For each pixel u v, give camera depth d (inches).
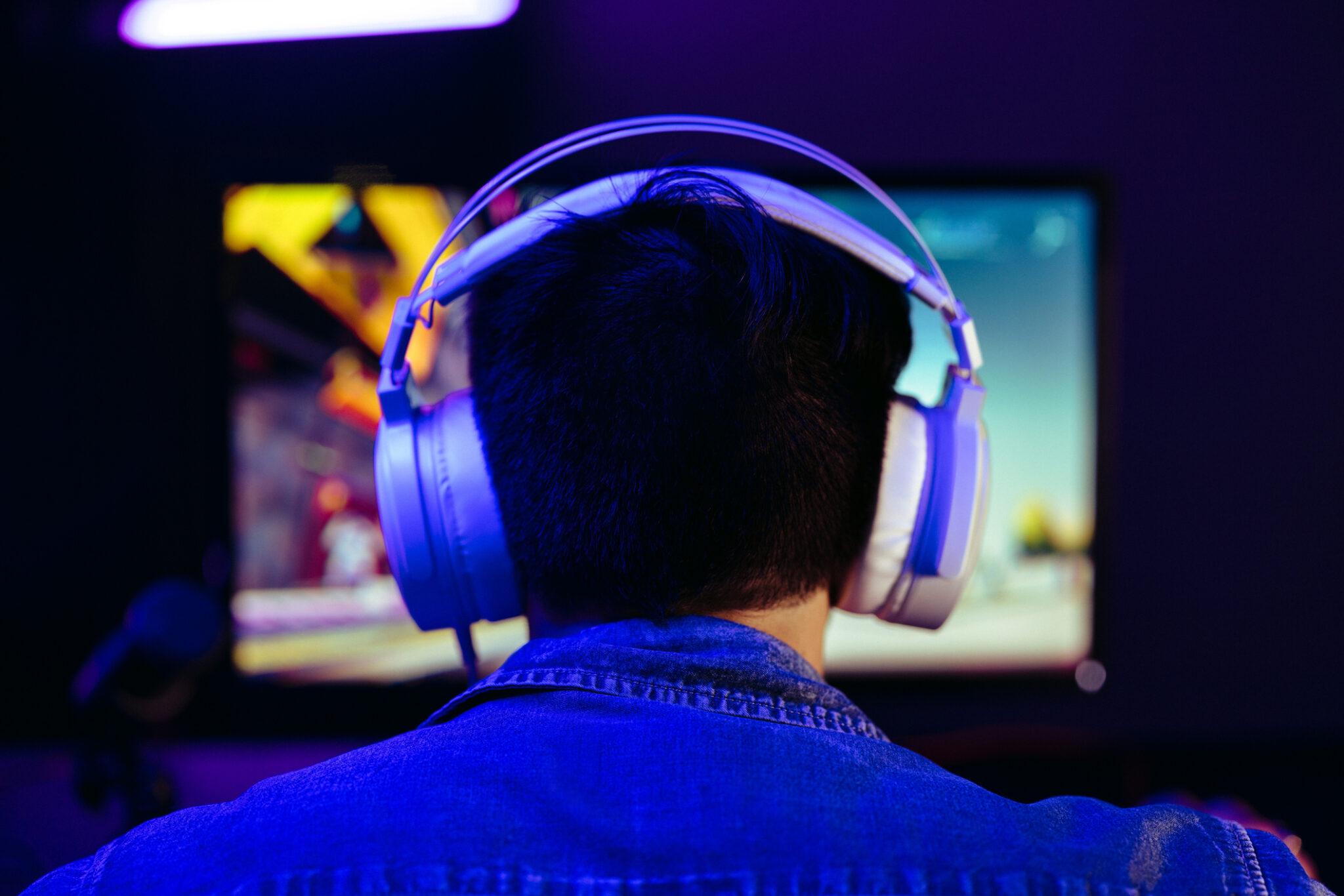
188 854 16.3
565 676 17.9
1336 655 89.7
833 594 21.0
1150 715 89.1
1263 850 17.4
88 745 55.1
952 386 22.5
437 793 16.3
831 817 16.2
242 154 82.5
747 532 17.7
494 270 20.4
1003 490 84.4
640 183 20.5
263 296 80.4
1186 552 89.2
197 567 81.5
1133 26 86.7
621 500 17.6
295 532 81.3
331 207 80.7
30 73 79.2
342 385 81.0
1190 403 88.7
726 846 15.8
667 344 17.6
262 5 79.8
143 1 78.9
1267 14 87.0
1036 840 16.4
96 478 82.0
